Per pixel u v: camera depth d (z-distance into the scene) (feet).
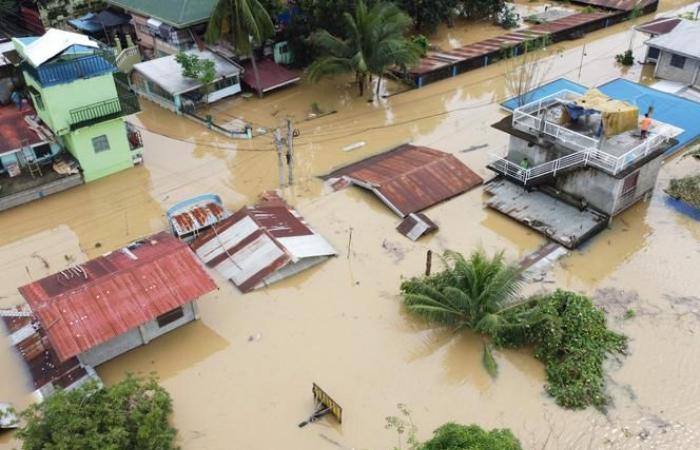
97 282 68.69
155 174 105.91
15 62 102.94
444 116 122.72
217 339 72.43
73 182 101.45
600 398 63.41
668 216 91.15
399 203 92.94
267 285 79.41
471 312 69.15
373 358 69.72
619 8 169.68
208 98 127.54
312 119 123.13
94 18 153.89
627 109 84.02
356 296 78.02
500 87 134.31
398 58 120.78
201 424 62.64
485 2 164.04
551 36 152.05
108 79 97.45
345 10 126.31
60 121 95.81
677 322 72.79
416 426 61.93
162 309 67.97
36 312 65.26
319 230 89.86
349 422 62.49
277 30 137.28
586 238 86.07
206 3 135.64
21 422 61.93
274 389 66.28
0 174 100.99
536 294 75.51
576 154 84.79
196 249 84.99
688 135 108.06
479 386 66.28
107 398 57.31
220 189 101.14
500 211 91.61
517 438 59.77
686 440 59.82
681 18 148.25
